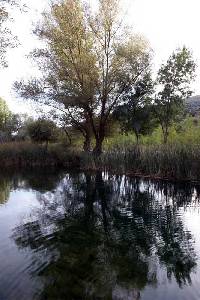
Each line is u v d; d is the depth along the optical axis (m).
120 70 28.44
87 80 28.28
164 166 20.33
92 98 28.86
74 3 28.05
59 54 28.83
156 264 7.15
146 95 28.80
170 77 26.55
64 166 30.06
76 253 7.67
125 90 29.27
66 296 5.61
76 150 31.41
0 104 57.22
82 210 12.33
